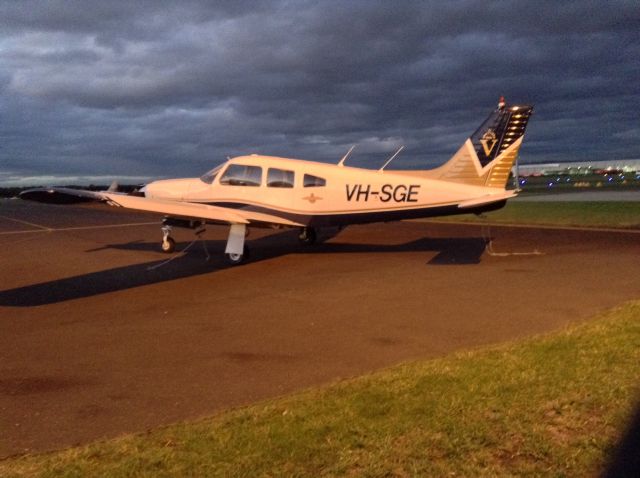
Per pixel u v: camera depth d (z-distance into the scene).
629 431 3.99
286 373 5.67
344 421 4.29
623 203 27.17
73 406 4.90
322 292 9.80
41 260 14.77
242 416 4.47
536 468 3.57
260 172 14.13
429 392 4.82
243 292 10.01
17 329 7.71
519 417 4.26
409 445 3.88
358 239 17.89
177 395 5.12
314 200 13.73
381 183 13.37
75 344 6.90
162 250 16.38
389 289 9.89
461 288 9.81
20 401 5.04
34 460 3.85
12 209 43.34
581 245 14.92
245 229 13.62
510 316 7.78
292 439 4.02
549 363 5.43
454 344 6.55
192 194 14.80
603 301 8.50
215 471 3.61
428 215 13.25
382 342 6.70
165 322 7.94
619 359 5.44
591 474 3.49
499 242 16.22
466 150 13.09
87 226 25.41
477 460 3.68
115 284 11.12
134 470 3.64
